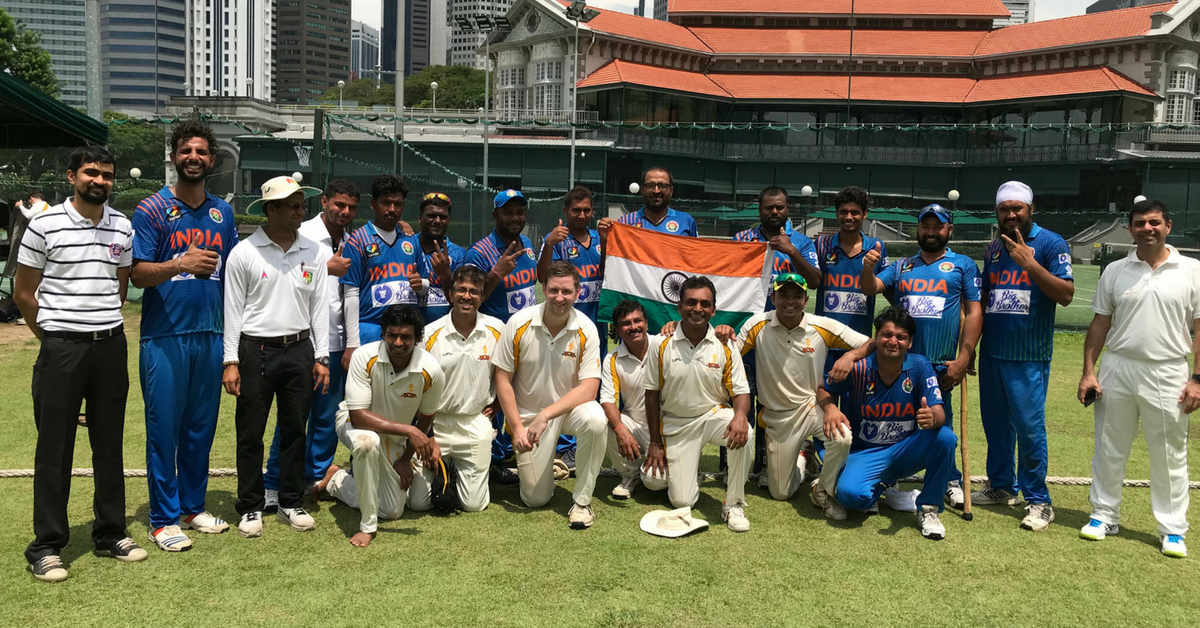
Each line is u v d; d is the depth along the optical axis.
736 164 42.38
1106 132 37.94
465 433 4.89
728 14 45.88
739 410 4.83
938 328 5.10
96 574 3.87
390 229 5.29
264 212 4.43
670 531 4.52
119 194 21.14
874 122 43.00
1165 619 3.61
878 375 4.84
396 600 3.65
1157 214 4.35
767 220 5.85
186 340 4.21
